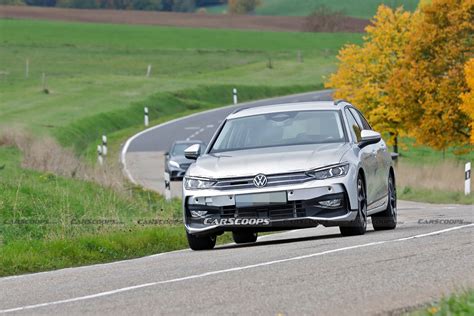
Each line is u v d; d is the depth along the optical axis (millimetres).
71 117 131500
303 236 35812
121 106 149000
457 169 84688
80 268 28156
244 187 30219
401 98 99688
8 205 43781
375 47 108750
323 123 32656
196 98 175625
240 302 19047
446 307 15812
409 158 121125
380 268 22344
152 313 18469
